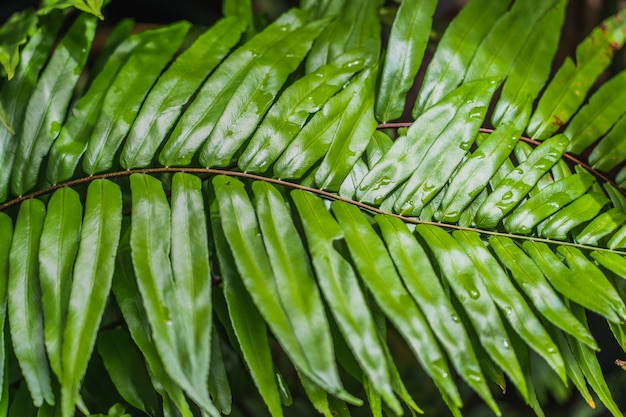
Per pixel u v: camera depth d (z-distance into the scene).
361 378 0.29
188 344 0.26
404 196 0.29
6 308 0.29
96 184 0.29
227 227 0.27
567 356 0.29
